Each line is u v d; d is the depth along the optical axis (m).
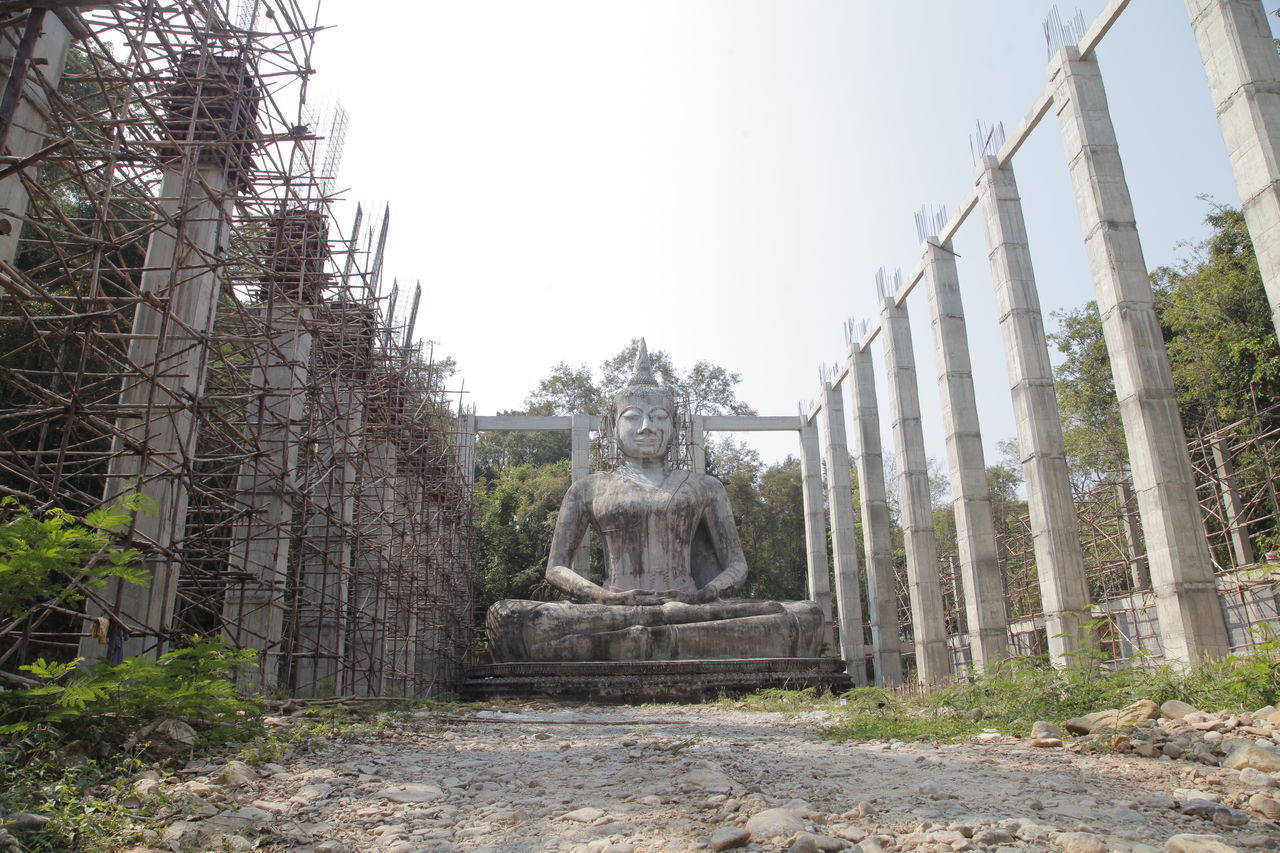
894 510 56.94
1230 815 5.90
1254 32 13.41
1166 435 14.92
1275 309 12.57
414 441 23.77
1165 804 6.37
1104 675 12.38
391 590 22.14
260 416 14.75
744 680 20.27
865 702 14.73
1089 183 16.41
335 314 18.84
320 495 19.55
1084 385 37.69
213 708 8.53
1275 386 25.08
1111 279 15.82
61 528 8.18
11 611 7.66
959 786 7.12
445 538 27.61
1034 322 19.16
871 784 7.37
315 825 6.33
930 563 23.92
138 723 8.05
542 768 8.56
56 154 11.09
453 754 9.49
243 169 14.38
